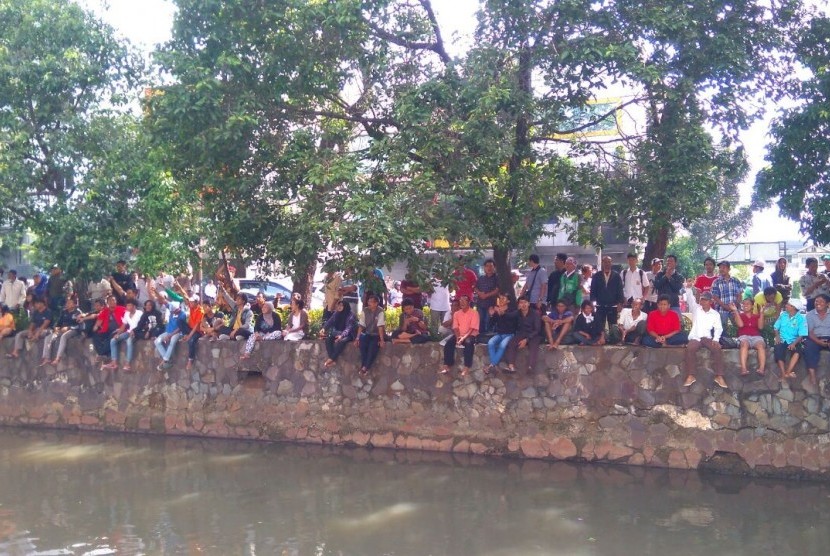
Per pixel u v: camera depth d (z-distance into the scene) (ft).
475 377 40.42
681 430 36.78
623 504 32.22
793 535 28.50
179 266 47.83
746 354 35.53
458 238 37.55
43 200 50.90
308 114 42.14
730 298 40.04
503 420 39.86
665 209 37.55
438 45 42.55
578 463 38.27
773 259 81.66
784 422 35.12
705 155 37.17
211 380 46.52
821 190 39.27
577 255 77.82
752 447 35.55
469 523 30.37
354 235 34.63
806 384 34.78
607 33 37.09
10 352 51.80
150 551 28.04
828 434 34.42
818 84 38.34
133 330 48.29
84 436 47.75
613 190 40.01
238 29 38.40
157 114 39.50
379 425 42.39
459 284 42.78
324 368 43.70
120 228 50.16
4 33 49.57
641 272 41.60
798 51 39.75
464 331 40.06
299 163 38.47
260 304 46.60
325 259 38.58
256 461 40.50
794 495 32.99
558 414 38.86
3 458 42.37
